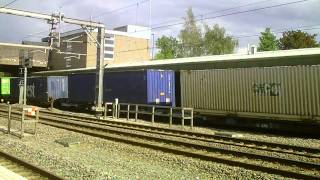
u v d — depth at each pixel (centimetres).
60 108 4138
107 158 1232
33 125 2166
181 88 2633
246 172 1045
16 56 6394
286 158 1249
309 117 1928
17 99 4875
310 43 6838
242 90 2248
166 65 3656
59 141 1548
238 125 2306
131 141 1537
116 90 3131
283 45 7031
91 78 3447
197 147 1450
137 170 1057
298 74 1978
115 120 2662
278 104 2064
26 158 1197
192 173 1074
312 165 1087
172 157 1261
